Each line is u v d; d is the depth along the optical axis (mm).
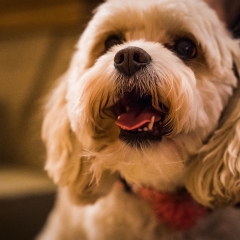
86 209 1222
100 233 1131
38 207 1765
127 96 896
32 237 1737
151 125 896
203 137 987
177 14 971
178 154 951
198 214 1066
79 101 931
